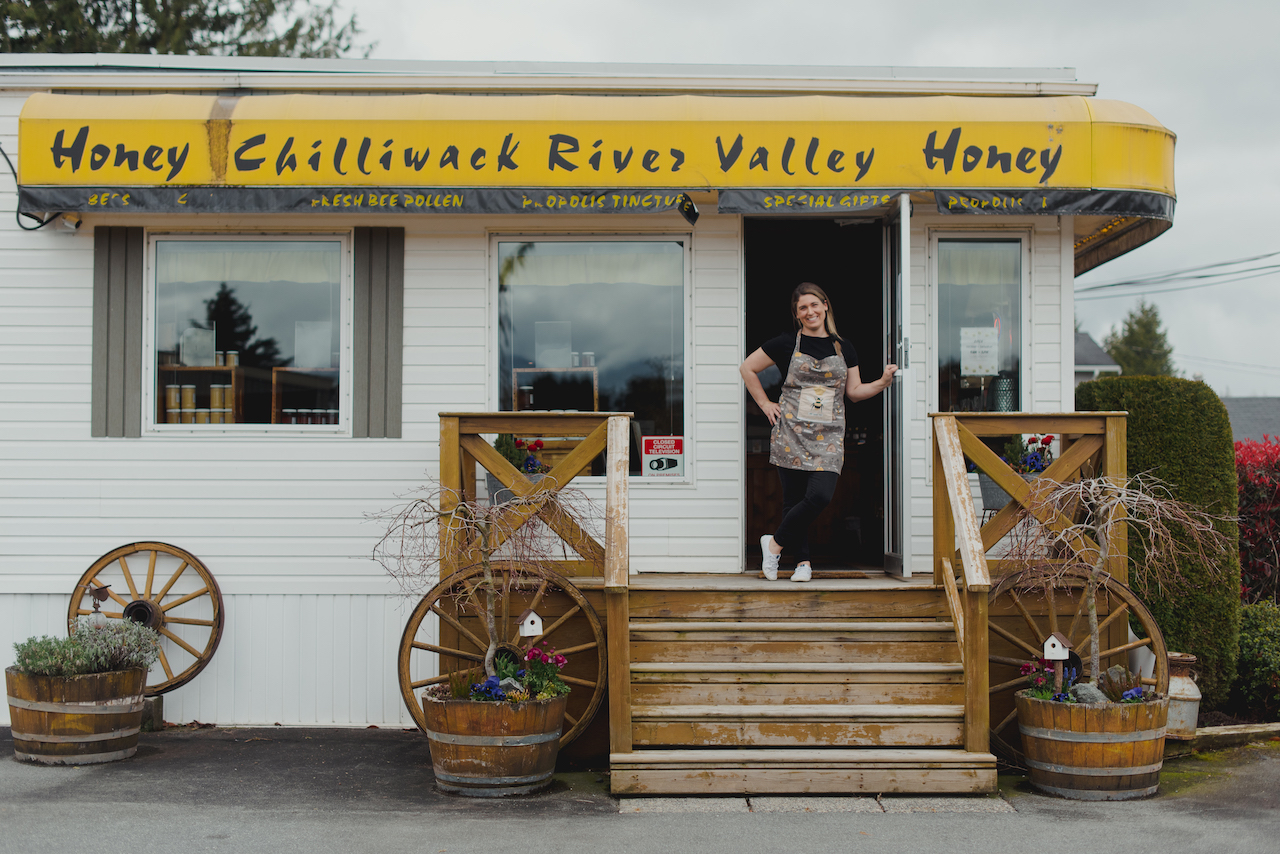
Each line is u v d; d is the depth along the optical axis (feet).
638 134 20.84
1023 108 20.95
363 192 20.83
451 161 20.81
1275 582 25.41
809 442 20.29
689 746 17.74
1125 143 20.75
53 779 18.15
